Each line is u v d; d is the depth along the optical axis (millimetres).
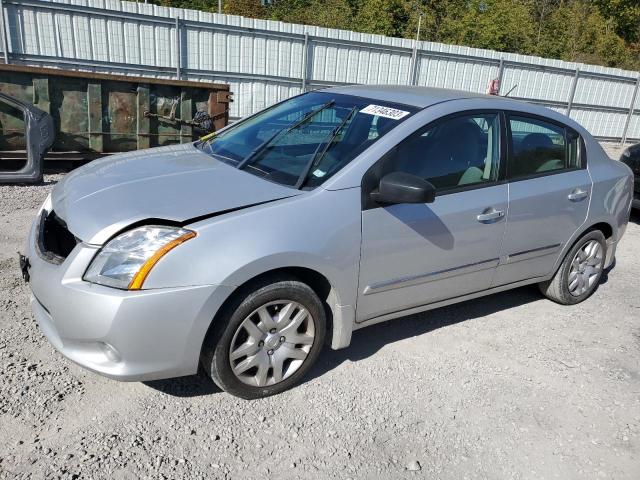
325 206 2975
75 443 2611
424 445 2834
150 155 3682
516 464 2771
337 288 3066
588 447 2930
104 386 3033
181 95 7887
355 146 3256
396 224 3201
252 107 13703
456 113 3543
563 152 4168
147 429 2750
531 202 3840
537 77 17047
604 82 18062
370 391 3215
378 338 3801
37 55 11219
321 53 14055
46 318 2865
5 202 6000
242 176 3193
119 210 2762
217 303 2672
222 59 12984
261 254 2729
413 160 3314
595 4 40844
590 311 4516
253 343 2898
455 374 3463
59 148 7453
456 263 3562
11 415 2738
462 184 3531
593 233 4418
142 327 2555
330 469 2619
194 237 2645
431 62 15469
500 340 3928
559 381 3492
